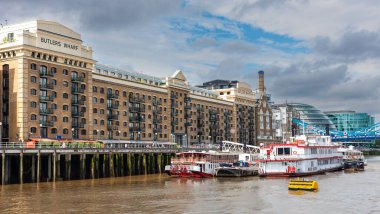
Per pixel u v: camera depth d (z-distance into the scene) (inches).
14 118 3533.5
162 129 5275.6
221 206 2139.5
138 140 4874.5
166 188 2871.6
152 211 2004.2
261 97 7751.0
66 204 2175.2
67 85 3912.4
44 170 3346.5
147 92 5064.0
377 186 2962.6
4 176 2886.3
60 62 3853.3
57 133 3791.8
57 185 2930.6
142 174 4042.8
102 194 2534.5
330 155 4436.5
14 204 2162.9
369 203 2225.6
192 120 5915.4
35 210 2014.0
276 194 2561.5
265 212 1987.0
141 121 4918.8
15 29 3764.8
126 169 3978.8
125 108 4712.1
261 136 7588.6
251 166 4047.7
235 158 4271.7
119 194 2544.3
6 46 3595.0
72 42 3971.5
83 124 4047.7
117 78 4618.6
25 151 2970.0
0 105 3617.1
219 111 6535.4
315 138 4429.1
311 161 3954.2
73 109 3966.5
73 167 3585.1
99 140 4156.0
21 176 2950.3
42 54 3690.9
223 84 7278.5
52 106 3764.8
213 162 3870.6
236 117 6899.6
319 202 2257.6
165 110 5364.2
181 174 3718.0
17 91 3533.5
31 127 3570.4
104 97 4431.6
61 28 3885.3
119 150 3725.4
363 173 4247.0
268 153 3777.1
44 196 2427.4
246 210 2034.9
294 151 3705.7
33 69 3627.0
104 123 4411.9
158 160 4224.9
